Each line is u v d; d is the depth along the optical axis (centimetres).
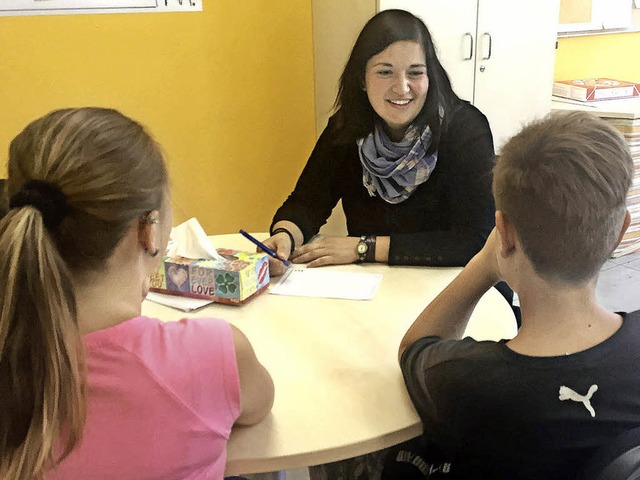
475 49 266
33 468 75
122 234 80
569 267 85
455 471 102
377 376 109
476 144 168
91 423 77
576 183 84
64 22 231
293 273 153
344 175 184
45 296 73
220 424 85
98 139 77
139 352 80
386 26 164
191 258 139
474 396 89
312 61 276
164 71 251
